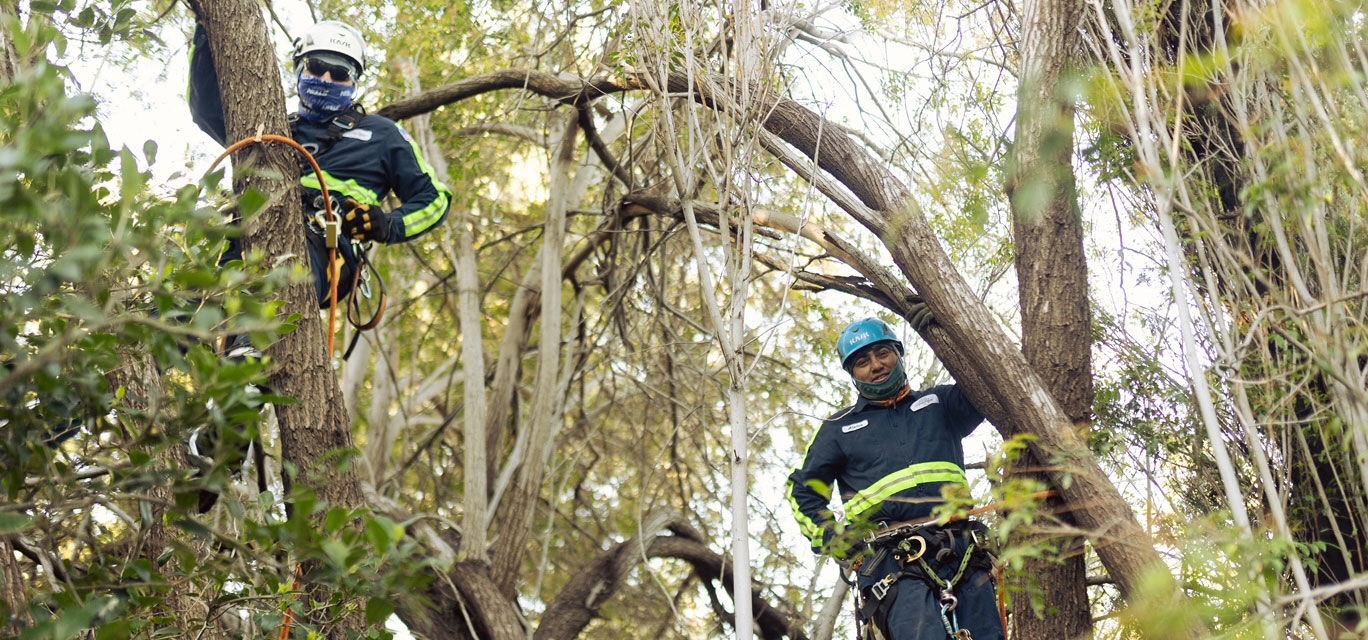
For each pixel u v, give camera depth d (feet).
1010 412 14.66
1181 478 15.03
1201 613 9.59
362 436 37.68
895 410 16.78
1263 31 11.09
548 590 34.63
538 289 31.96
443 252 33.37
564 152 28.73
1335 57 10.62
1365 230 11.81
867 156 16.88
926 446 16.33
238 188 14.57
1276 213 11.07
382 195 16.98
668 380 30.53
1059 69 13.82
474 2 28.17
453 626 26.09
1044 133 13.58
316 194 16.10
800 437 30.01
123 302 9.03
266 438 13.91
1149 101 13.14
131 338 8.76
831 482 17.06
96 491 8.93
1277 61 11.54
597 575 28.30
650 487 33.71
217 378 8.49
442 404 38.68
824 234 17.30
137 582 9.61
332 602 10.65
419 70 28.94
